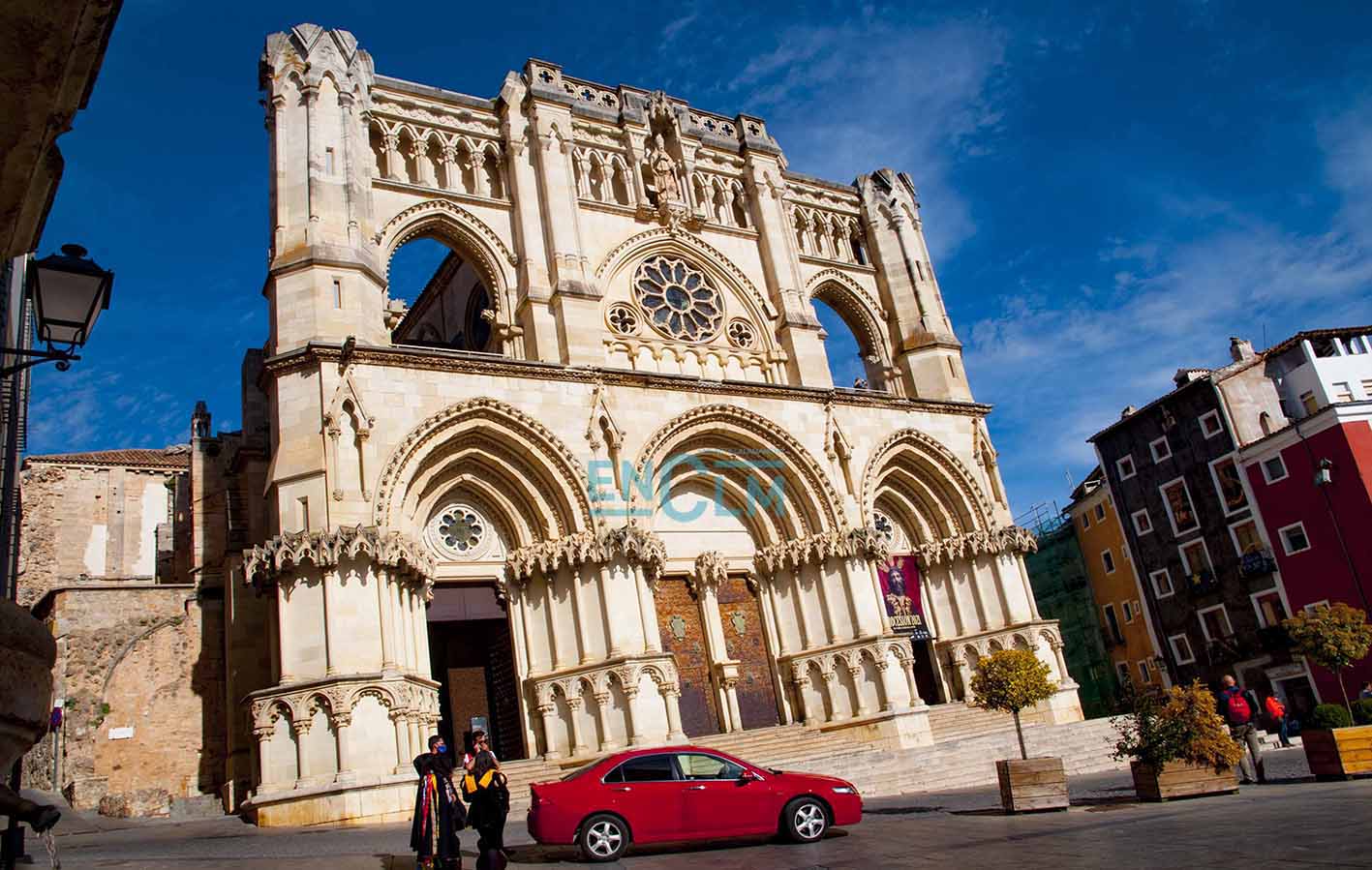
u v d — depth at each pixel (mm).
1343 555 49844
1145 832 16203
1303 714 50906
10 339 15398
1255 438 55625
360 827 24547
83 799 32938
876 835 18828
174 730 35062
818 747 35125
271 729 27203
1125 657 63875
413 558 30469
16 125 5086
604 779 18125
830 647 38188
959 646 42781
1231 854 13336
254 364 39094
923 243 50812
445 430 32688
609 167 42750
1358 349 56750
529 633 33594
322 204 33844
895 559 43719
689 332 42188
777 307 44250
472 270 46312
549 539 34094
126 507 59188
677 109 45438
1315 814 16625
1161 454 60219
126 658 35281
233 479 38031
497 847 15547
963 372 47906
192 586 37062
